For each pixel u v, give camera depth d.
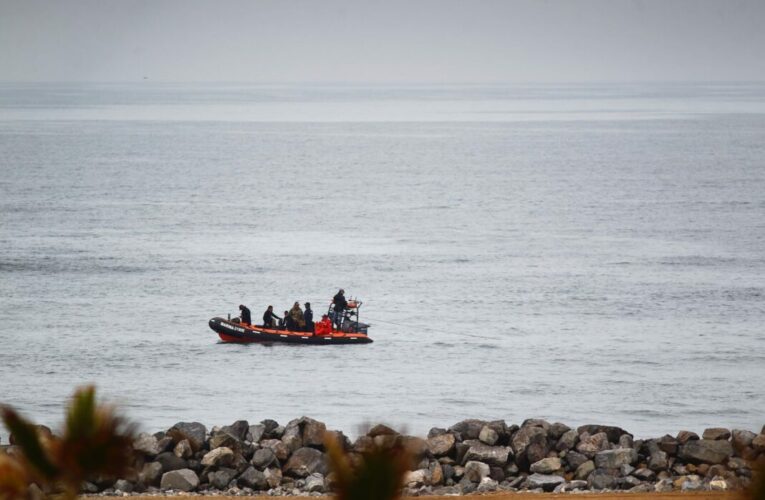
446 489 50.78
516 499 46.62
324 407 130.75
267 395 136.75
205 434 55.78
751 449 53.84
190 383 143.88
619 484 51.88
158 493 50.78
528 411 128.62
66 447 15.91
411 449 16.20
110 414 16.38
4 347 167.00
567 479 53.88
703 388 140.75
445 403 133.12
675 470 53.66
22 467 15.88
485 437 56.44
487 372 152.75
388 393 138.50
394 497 15.69
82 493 49.78
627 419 125.12
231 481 52.78
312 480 51.97
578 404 132.25
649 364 157.12
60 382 143.62
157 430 115.75
